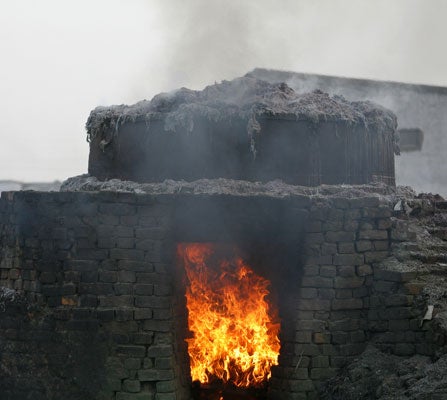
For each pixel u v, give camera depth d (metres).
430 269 10.39
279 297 10.81
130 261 10.29
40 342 10.56
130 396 10.06
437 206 12.38
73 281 10.45
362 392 9.67
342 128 12.02
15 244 11.05
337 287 10.44
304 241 10.52
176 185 11.18
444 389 8.62
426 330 9.89
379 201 10.62
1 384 10.77
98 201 10.41
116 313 10.23
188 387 10.70
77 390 10.27
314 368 10.30
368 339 10.45
